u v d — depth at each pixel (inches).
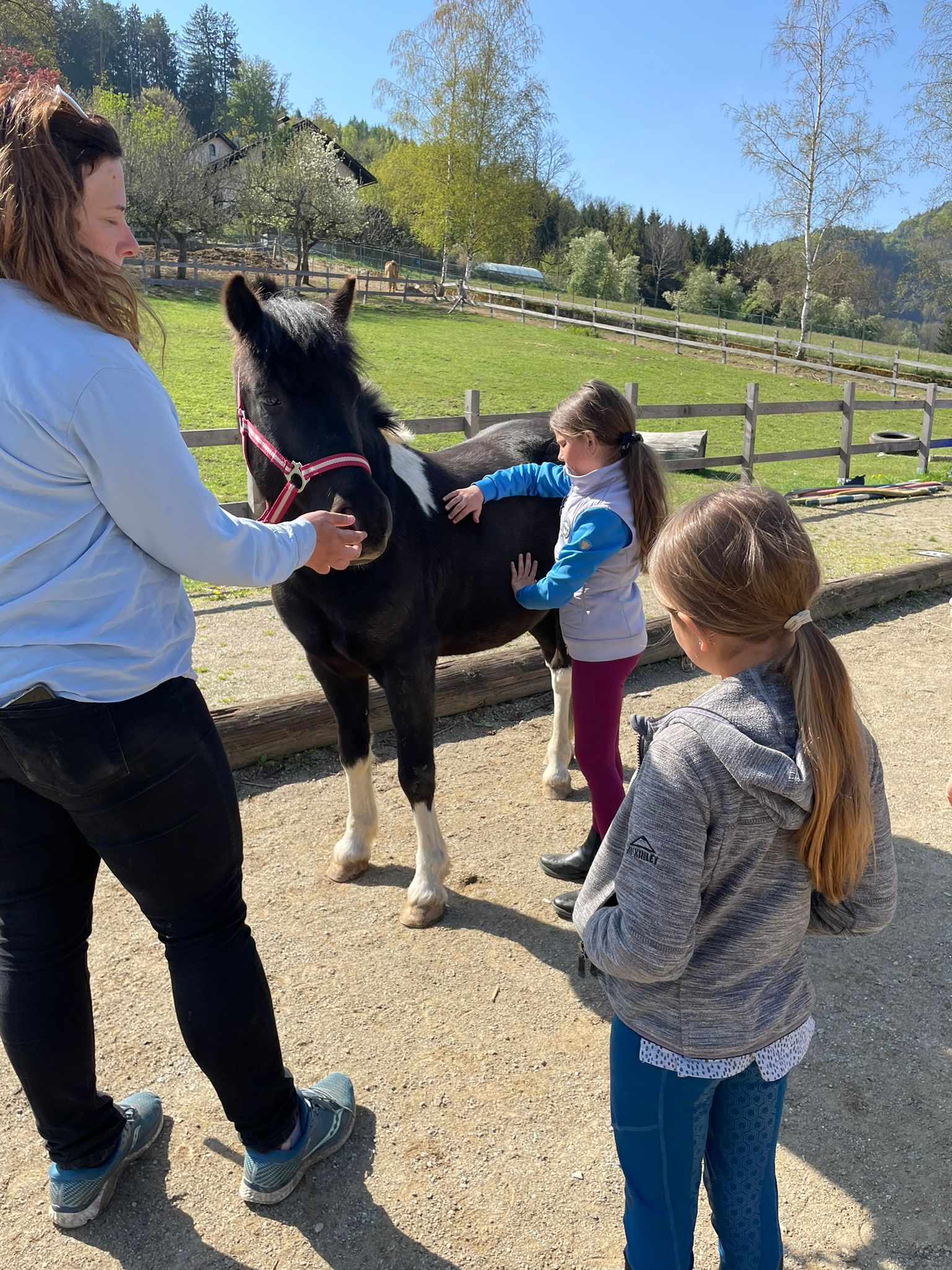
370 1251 67.9
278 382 85.9
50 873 59.7
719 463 371.6
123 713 53.2
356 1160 76.1
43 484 49.8
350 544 67.5
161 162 1123.9
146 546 53.3
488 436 136.6
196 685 59.9
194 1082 84.0
